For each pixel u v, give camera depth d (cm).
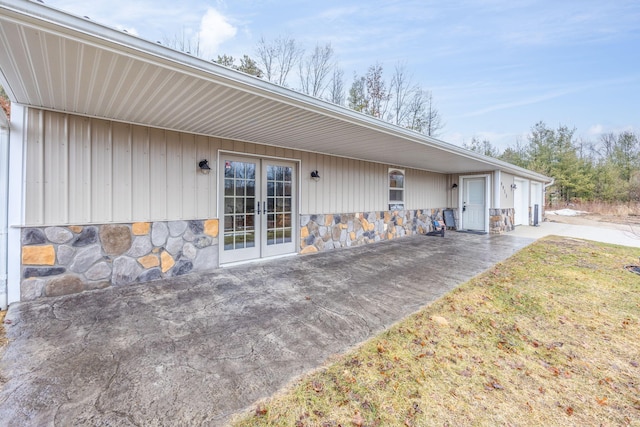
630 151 2144
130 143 400
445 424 163
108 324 277
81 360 216
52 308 313
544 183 1431
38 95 299
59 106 332
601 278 430
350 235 713
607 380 204
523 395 188
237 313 307
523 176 1161
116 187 389
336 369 210
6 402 171
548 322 292
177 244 446
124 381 193
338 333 264
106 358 220
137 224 407
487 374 209
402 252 632
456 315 305
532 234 912
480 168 927
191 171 458
